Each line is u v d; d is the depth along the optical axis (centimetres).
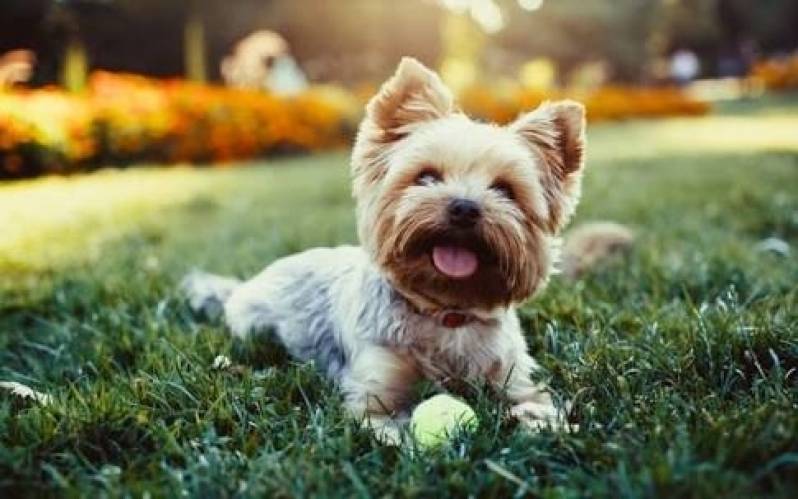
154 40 711
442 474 79
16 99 338
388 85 102
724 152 367
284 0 759
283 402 92
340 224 195
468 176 96
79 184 309
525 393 98
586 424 86
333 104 466
